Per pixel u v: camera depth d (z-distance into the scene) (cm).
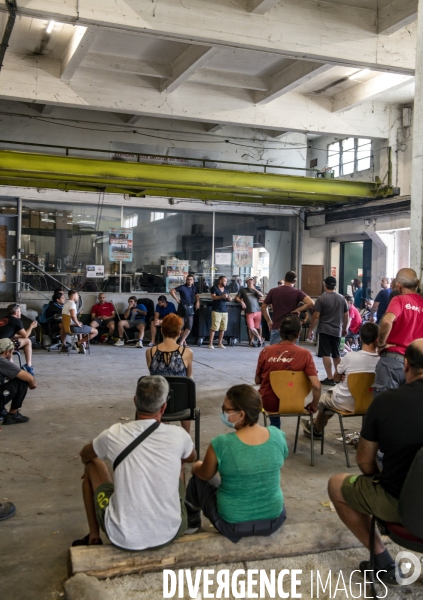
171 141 1350
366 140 1335
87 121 1280
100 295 1353
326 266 1581
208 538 290
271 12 720
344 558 306
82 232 1370
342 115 1196
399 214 1241
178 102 1075
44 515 362
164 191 1262
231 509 287
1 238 1302
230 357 1137
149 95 1053
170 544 284
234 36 703
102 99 1020
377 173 1290
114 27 660
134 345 1309
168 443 272
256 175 1156
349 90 1138
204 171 1119
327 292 774
